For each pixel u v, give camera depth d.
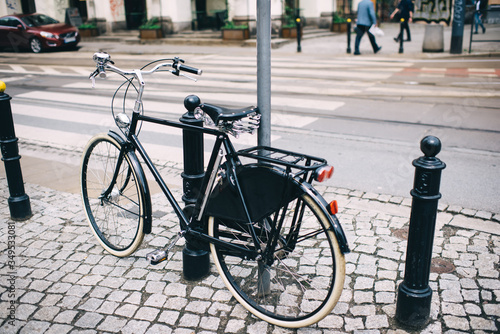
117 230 4.01
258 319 2.91
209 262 3.34
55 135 7.11
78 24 21.72
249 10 18.78
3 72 13.07
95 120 7.91
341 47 17.28
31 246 3.80
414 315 2.74
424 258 2.67
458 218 4.17
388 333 2.74
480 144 6.17
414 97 8.86
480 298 3.03
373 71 11.94
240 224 2.90
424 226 2.62
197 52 17.05
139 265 3.52
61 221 4.24
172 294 3.16
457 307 2.94
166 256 3.17
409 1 17.89
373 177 5.20
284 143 6.40
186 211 3.15
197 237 3.06
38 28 17.53
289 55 15.58
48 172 5.56
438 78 10.73
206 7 22.81
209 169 2.92
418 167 2.56
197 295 3.15
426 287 2.74
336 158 5.80
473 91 9.27
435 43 15.00
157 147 6.42
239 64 13.73
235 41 18.91
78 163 5.88
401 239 3.81
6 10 18.36
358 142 6.38
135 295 3.15
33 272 3.43
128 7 23.12
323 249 3.66
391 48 16.56
